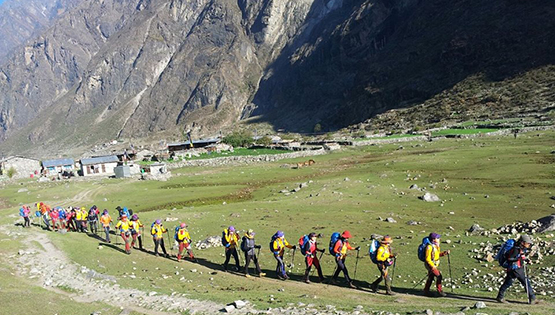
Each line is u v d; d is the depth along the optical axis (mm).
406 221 35688
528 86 185500
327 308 15586
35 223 46500
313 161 101375
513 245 16328
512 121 137250
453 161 70312
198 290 20156
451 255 25469
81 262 26047
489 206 38688
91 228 38594
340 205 44188
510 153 70688
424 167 68500
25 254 27906
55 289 20844
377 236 30578
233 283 21750
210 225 39594
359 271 24250
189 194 70375
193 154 143125
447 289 19828
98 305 17984
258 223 38531
